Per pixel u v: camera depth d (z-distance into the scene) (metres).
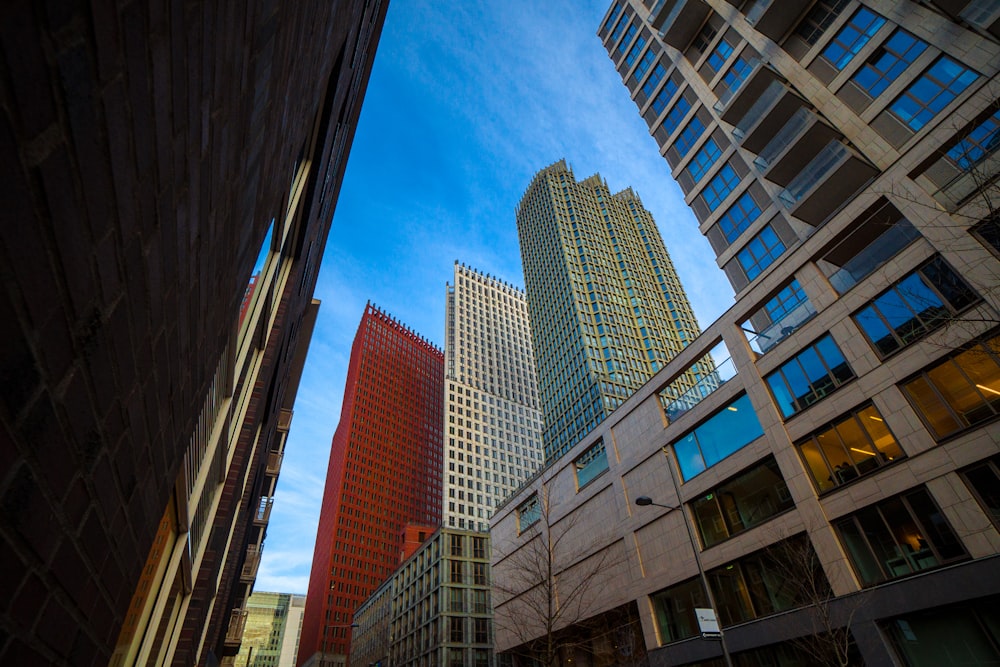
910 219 19.12
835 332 21.09
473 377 140.75
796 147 25.59
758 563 21.70
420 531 104.25
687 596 24.62
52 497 1.50
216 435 8.20
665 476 27.83
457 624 64.06
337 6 6.80
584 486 34.38
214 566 12.48
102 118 1.39
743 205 31.20
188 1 1.91
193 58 2.08
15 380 1.11
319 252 22.30
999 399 15.77
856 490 18.77
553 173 128.50
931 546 16.28
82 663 2.34
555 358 102.69
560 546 34.81
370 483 148.75
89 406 1.65
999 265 16.33
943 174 18.81
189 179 2.38
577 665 31.41
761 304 24.94
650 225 128.25
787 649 19.42
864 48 24.47
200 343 3.47
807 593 18.44
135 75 1.56
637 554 28.14
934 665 15.26
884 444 18.47
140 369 2.14
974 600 14.78
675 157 37.53
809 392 21.67
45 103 1.08
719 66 34.19
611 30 47.59
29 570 1.44
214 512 10.77
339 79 11.18
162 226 2.09
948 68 20.86
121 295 1.76
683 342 104.88
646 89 41.78
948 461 16.48
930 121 19.86
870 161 22.86
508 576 40.03
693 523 25.42
